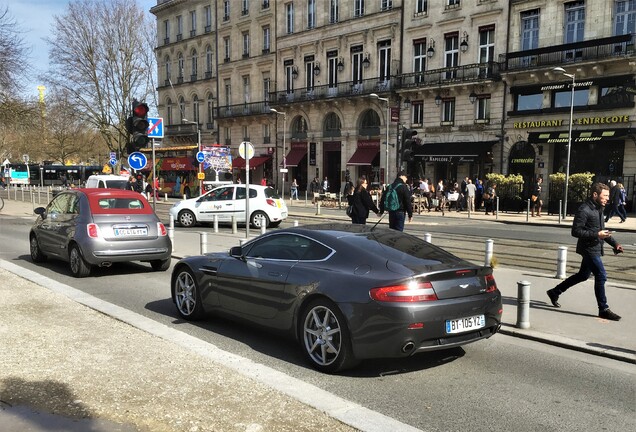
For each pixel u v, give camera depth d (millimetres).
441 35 35562
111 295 8297
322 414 3820
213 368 4676
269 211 19469
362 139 40656
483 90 33031
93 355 4957
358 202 11805
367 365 5223
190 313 6750
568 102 29469
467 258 12281
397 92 37312
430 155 34688
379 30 39312
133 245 9695
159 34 64312
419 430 3668
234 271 6035
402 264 4895
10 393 4051
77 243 9484
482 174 33469
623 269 10789
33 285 8211
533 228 20344
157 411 3770
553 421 3996
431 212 28719
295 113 46406
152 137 14531
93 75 49531
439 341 4723
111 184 23828
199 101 58875
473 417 4051
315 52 44594
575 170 29703
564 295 8094
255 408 3867
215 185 32688
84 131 72938
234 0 52844
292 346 5805
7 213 25062
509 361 5395
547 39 30406
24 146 70688
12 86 24422
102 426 3535
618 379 4914
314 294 5062
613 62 27016
